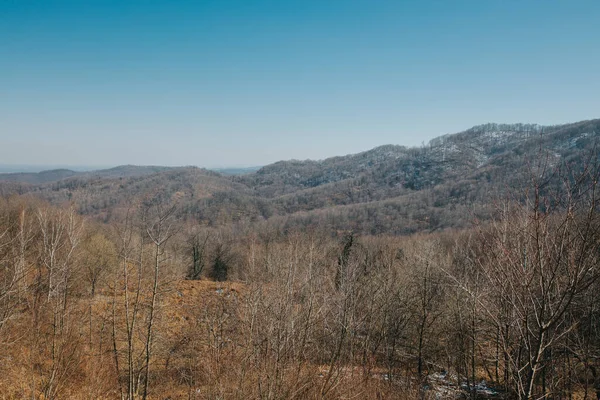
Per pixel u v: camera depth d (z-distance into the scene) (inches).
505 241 219.6
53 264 605.6
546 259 193.3
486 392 605.9
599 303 271.9
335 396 438.6
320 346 549.3
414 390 614.5
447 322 699.4
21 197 1432.1
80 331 693.3
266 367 419.8
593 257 179.9
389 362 693.3
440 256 932.0
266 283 605.0
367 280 772.6
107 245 965.2
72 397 550.3
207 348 592.1
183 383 629.9
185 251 1669.5
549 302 197.0
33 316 622.8
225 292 1050.1
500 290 216.4
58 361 570.3
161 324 734.5
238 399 426.6
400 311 776.3
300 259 739.4
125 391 624.7
